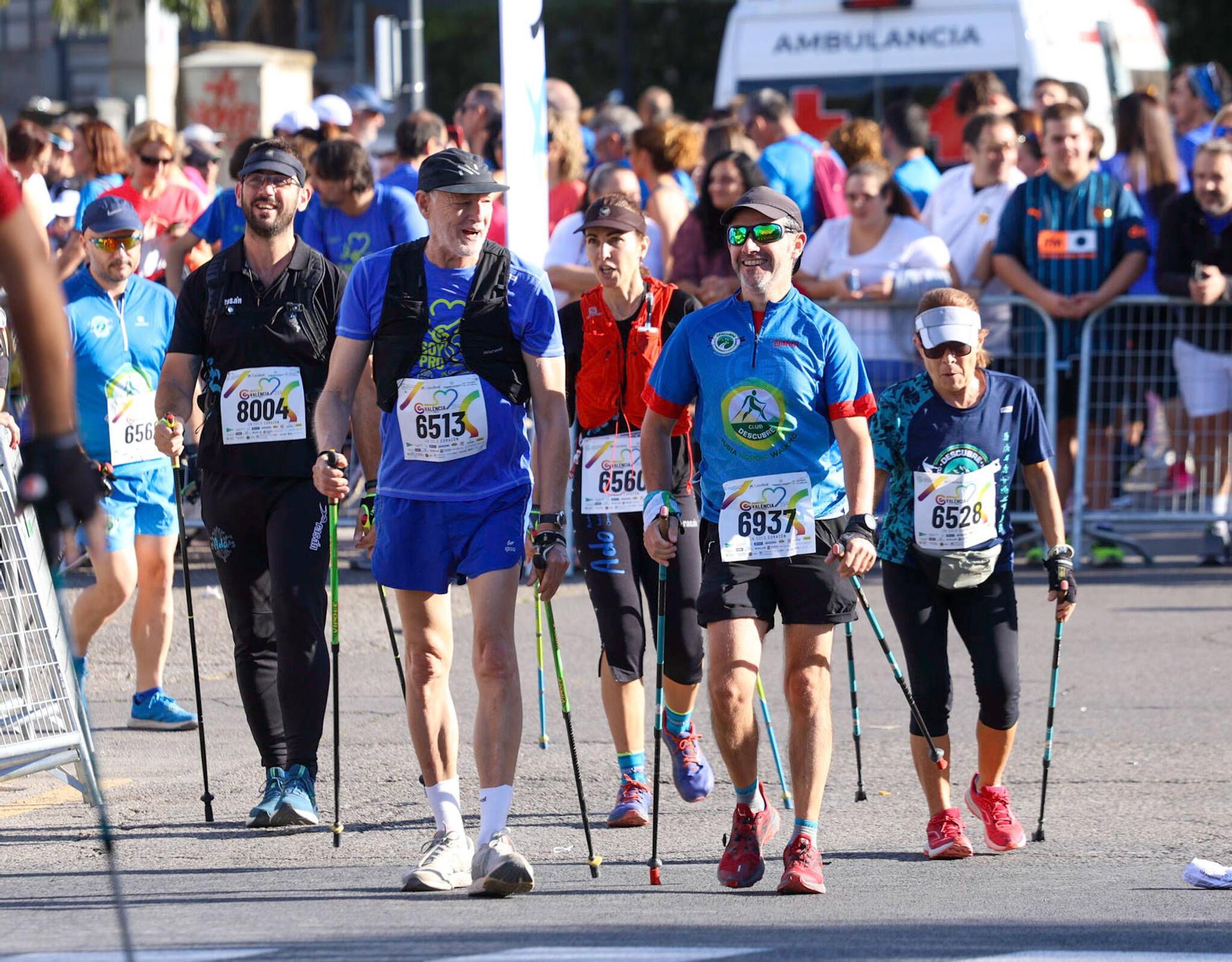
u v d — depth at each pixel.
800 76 58.62
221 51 62.94
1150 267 43.09
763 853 21.69
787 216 19.95
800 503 19.75
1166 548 44.69
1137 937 16.72
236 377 23.45
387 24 61.53
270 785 23.00
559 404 20.14
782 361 19.78
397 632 35.75
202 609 37.38
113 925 17.33
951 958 15.71
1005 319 41.06
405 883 19.30
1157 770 25.23
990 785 21.92
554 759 26.42
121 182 43.00
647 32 121.38
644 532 21.48
